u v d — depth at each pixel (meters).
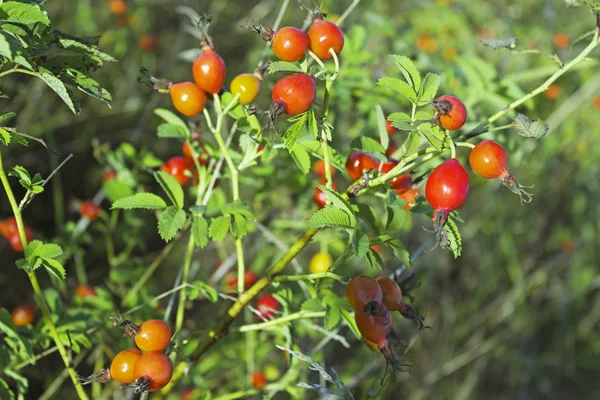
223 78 0.44
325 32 0.41
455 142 0.40
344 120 0.69
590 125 1.02
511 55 0.89
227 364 0.59
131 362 0.40
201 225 0.43
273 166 0.53
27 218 0.84
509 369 1.03
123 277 0.58
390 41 0.79
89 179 0.90
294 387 0.50
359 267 0.75
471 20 0.96
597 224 1.05
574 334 1.09
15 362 0.48
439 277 0.94
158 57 1.07
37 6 0.38
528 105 0.56
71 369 0.42
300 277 0.42
